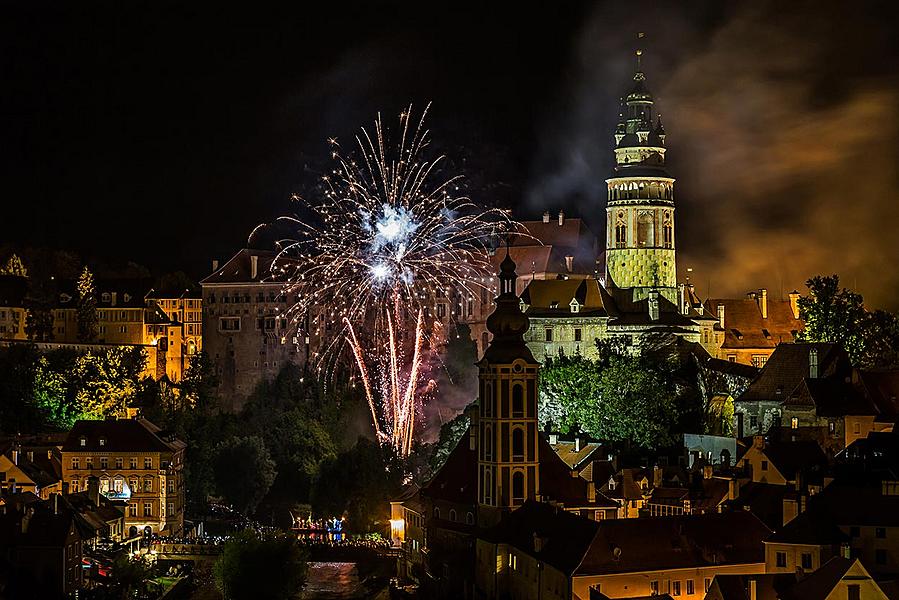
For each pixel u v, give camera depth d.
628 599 195.25
